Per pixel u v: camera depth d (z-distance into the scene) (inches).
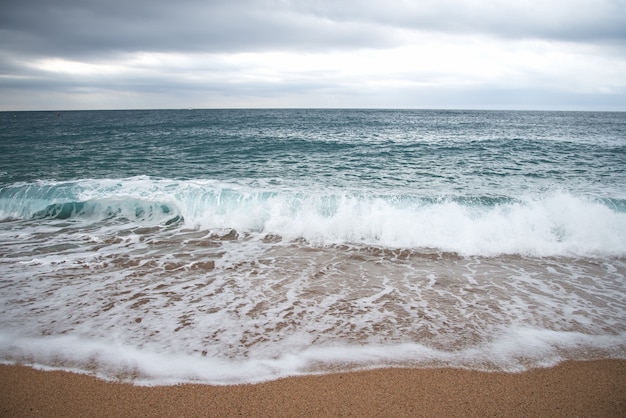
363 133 1245.1
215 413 115.3
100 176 490.3
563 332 163.2
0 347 144.6
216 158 661.3
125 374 131.5
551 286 211.8
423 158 676.7
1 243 266.4
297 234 296.4
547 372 137.3
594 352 149.5
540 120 2508.6
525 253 265.1
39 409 116.0
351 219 309.1
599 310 183.6
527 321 172.1
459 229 293.4
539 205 333.7
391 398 123.0
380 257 254.5
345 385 128.5
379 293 198.8
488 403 121.9
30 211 346.0
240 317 170.4
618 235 286.4
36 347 145.1
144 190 376.2
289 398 122.0
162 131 1262.3
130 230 303.4
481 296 197.3
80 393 122.6
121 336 153.3
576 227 294.5
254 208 333.1
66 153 699.4
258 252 259.8
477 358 144.2
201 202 349.7
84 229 305.0
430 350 148.6
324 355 143.9
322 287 205.0
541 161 655.8
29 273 213.8
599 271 235.1
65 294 188.7
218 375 131.7
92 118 2513.5
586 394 126.8
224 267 230.8
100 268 224.1
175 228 310.7
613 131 1427.2
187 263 235.8
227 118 2491.4
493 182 487.2
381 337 156.8
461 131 1396.4
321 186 442.9
